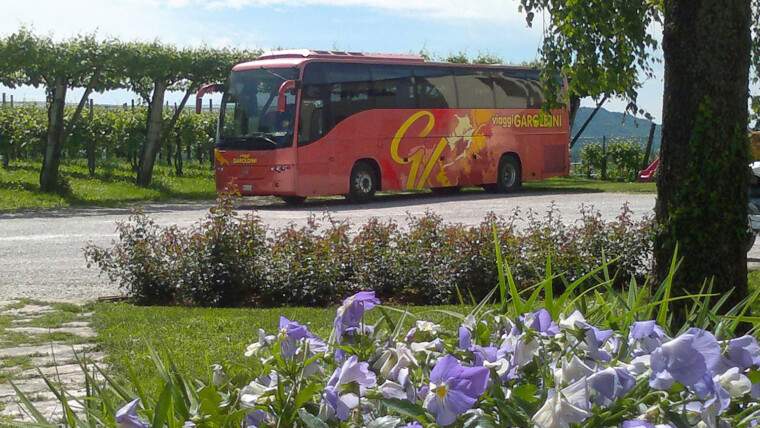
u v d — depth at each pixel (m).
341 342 2.60
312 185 25.08
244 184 25.00
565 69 10.45
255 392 2.42
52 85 26.62
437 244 11.66
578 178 42.62
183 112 36.84
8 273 12.96
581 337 2.48
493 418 2.28
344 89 25.70
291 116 24.75
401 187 27.02
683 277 7.18
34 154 34.19
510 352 2.58
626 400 2.24
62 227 18.91
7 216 21.62
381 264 11.43
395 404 2.23
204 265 11.15
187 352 7.70
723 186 7.06
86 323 9.48
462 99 28.67
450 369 2.21
